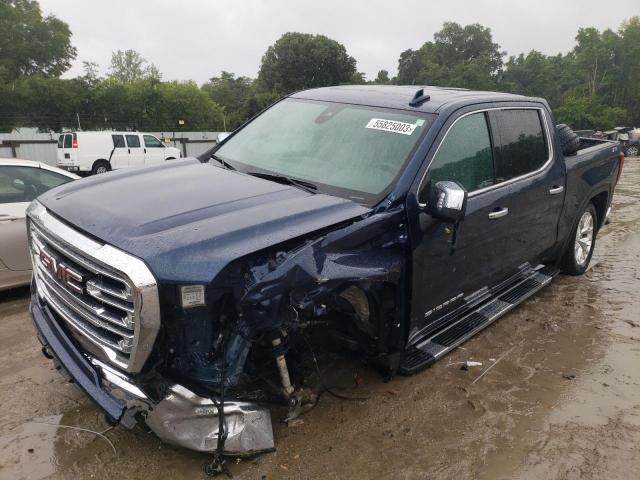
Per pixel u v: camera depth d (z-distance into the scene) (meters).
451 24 100.94
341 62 69.88
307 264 2.76
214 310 2.66
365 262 3.08
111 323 2.63
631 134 31.05
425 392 3.73
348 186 3.45
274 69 71.00
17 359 4.00
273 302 2.65
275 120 4.39
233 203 3.04
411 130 3.67
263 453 2.96
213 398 2.70
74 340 3.00
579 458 3.11
